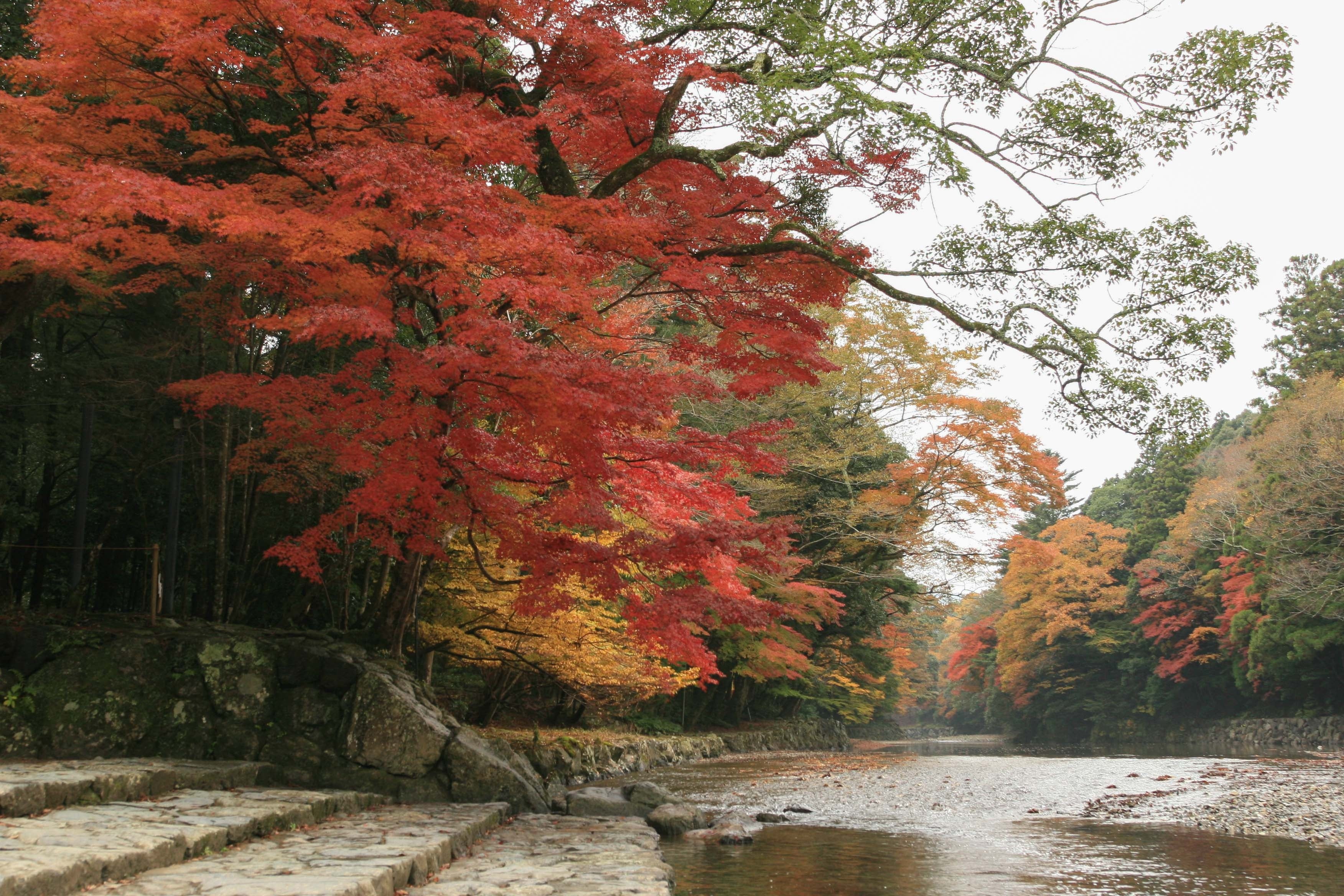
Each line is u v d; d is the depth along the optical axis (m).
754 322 10.88
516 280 7.43
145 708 9.70
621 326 12.79
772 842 9.55
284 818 7.04
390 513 9.20
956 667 61.03
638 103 10.53
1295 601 32.16
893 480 25.12
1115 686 47.00
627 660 16.28
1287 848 9.24
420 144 8.59
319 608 15.12
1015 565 46.03
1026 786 15.19
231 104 9.34
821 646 32.69
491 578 10.55
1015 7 11.00
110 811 6.37
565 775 15.17
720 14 12.52
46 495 13.05
